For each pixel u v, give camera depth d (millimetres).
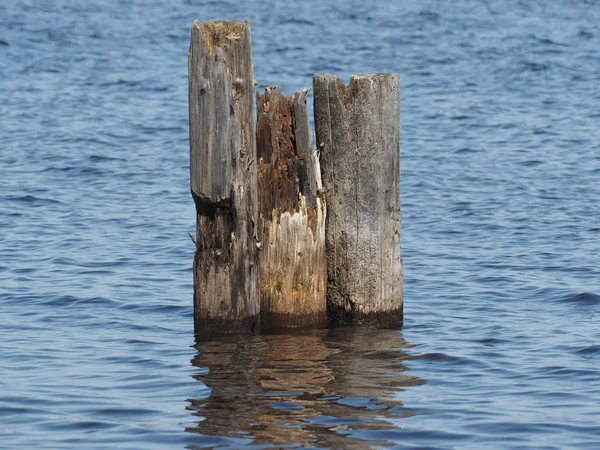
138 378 32719
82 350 35844
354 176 36688
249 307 36406
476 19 198500
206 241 36000
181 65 137625
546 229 58062
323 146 36812
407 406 30203
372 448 26984
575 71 136125
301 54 147875
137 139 88750
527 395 31250
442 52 153125
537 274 47750
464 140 90125
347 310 37531
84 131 91312
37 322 39500
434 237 56250
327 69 135000
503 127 96500
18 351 35656
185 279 46688
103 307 41781
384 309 37812
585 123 98438
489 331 38375
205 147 34719
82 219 59719
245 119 34969
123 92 115250
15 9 197750
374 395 31125
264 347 35656
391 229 37500
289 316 37094
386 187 37094
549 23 193500
